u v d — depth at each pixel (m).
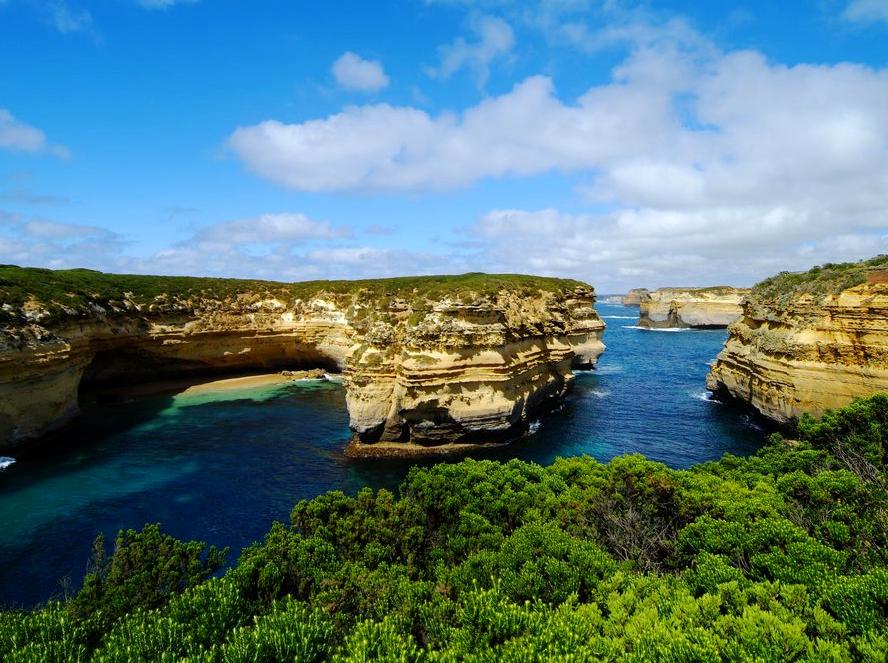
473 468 23.11
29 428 39.59
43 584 22.45
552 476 22.31
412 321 43.00
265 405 55.84
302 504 19.30
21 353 38.25
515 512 18.92
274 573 13.89
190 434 45.12
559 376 57.75
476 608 11.17
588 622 10.87
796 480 19.31
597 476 21.75
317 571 14.52
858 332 36.84
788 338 41.31
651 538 17.23
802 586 11.42
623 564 14.48
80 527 27.72
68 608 13.64
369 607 12.88
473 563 14.78
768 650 9.26
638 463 21.50
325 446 42.19
